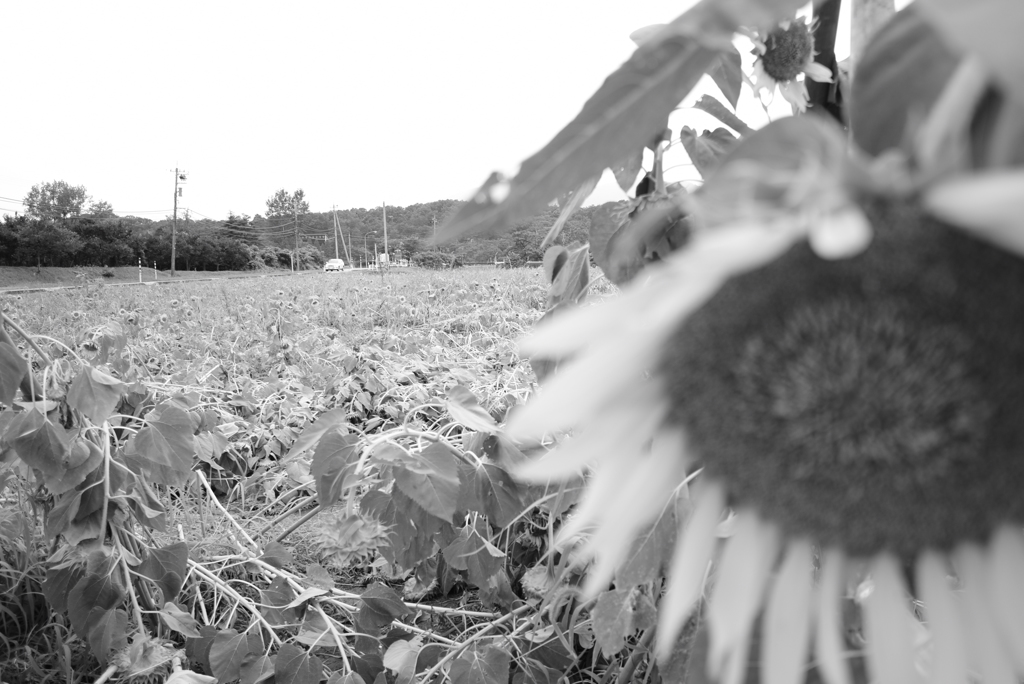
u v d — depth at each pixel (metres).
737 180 0.35
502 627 1.92
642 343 0.45
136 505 2.12
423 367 4.85
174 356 6.63
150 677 2.00
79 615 1.86
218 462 3.39
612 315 0.40
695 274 0.36
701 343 0.46
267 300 15.89
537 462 0.49
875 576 0.49
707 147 0.87
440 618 2.29
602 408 0.46
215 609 2.22
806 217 0.33
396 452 1.40
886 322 0.41
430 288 14.82
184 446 1.96
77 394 1.89
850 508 0.46
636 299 0.39
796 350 0.43
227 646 1.77
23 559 2.31
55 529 1.93
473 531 1.65
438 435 1.54
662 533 0.84
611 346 0.45
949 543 0.47
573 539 1.30
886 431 0.43
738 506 0.52
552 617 1.48
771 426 0.46
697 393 0.48
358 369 4.89
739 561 0.51
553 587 1.44
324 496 1.48
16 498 2.75
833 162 0.33
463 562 1.62
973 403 0.41
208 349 7.50
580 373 0.44
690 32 0.34
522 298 12.03
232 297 18.28
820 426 0.44
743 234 0.34
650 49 0.36
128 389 2.39
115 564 1.93
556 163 0.41
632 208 0.88
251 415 4.23
